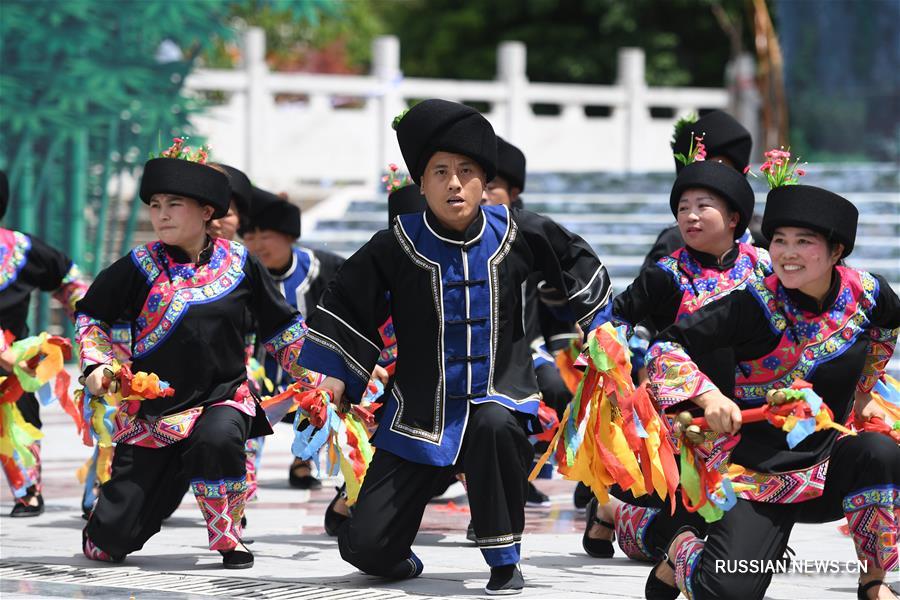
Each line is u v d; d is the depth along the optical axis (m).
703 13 92.94
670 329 15.29
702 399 14.82
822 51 64.19
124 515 19.09
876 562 15.41
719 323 15.17
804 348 15.18
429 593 17.02
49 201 63.31
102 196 64.06
